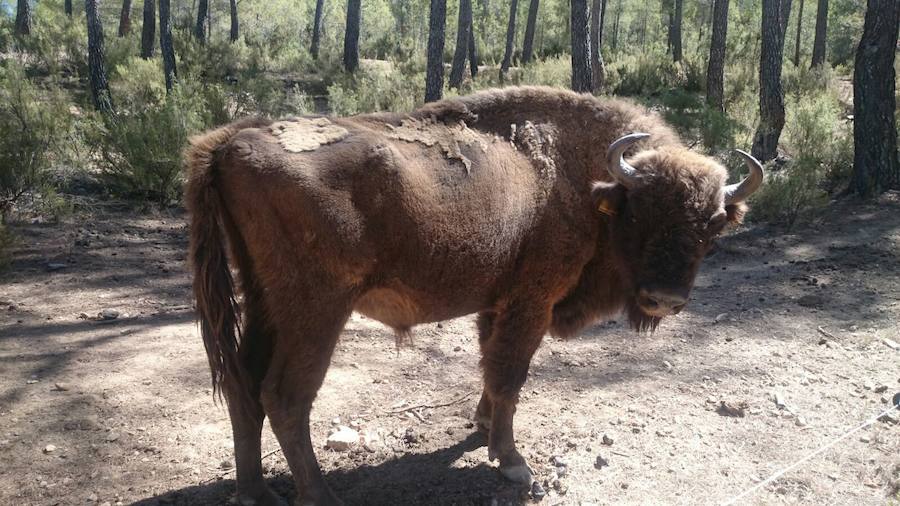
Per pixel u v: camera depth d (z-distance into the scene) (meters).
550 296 3.84
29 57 19.77
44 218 8.90
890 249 8.37
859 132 10.80
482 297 3.73
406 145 3.50
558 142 3.88
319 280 3.24
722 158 11.07
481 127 3.80
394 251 3.37
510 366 3.81
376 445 4.22
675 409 4.68
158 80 16.80
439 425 4.49
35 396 4.58
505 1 44.53
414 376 5.21
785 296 6.95
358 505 3.62
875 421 4.47
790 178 9.56
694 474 3.94
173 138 10.04
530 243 3.71
